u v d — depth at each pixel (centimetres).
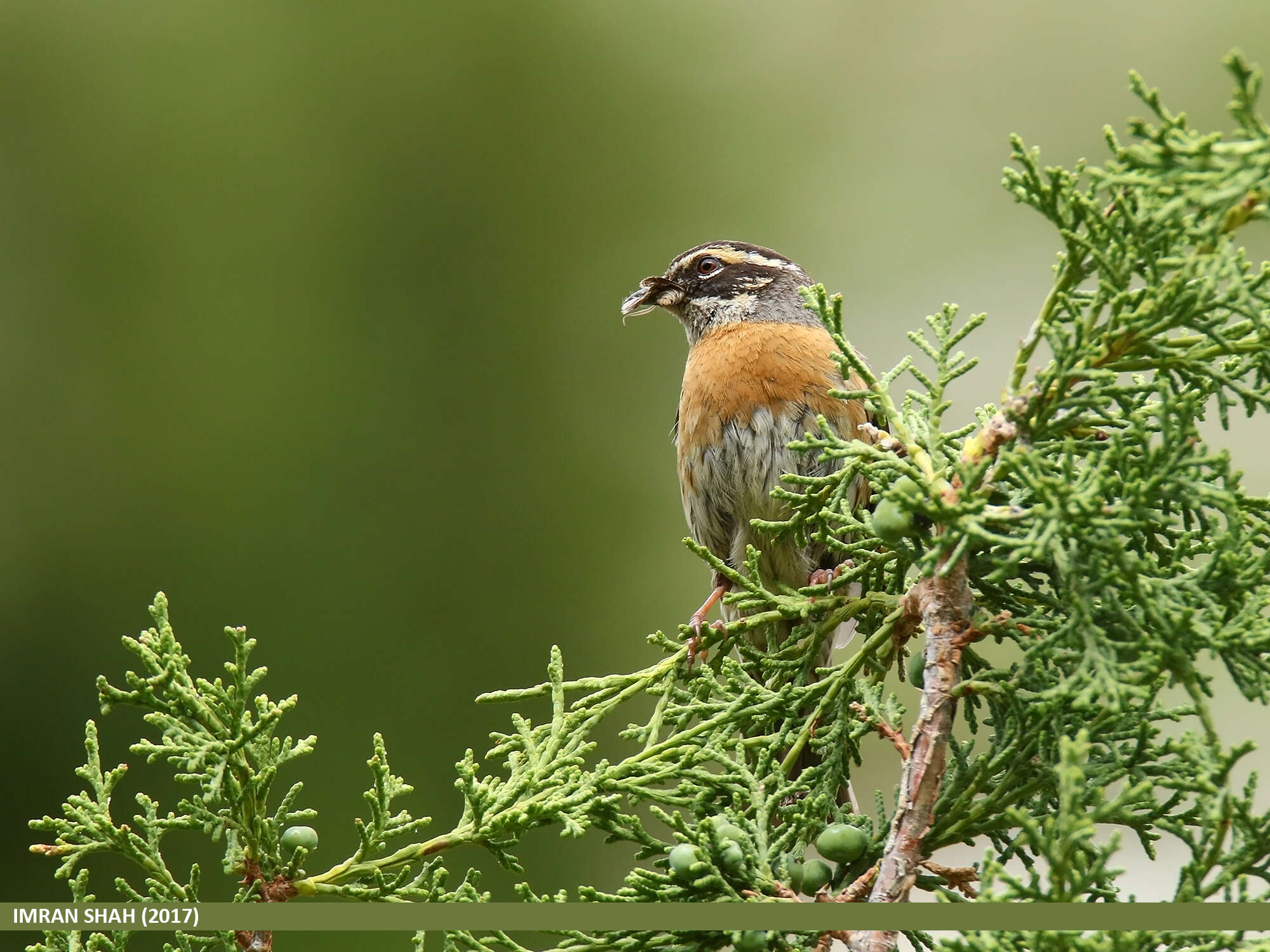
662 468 1434
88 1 1430
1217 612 438
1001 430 490
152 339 1366
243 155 1442
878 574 621
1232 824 425
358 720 1276
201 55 1448
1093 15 1708
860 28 1747
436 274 1464
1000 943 405
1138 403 532
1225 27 1669
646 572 1384
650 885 494
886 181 1684
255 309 1404
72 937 543
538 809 552
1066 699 463
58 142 1414
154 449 1325
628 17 1634
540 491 1408
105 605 1282
